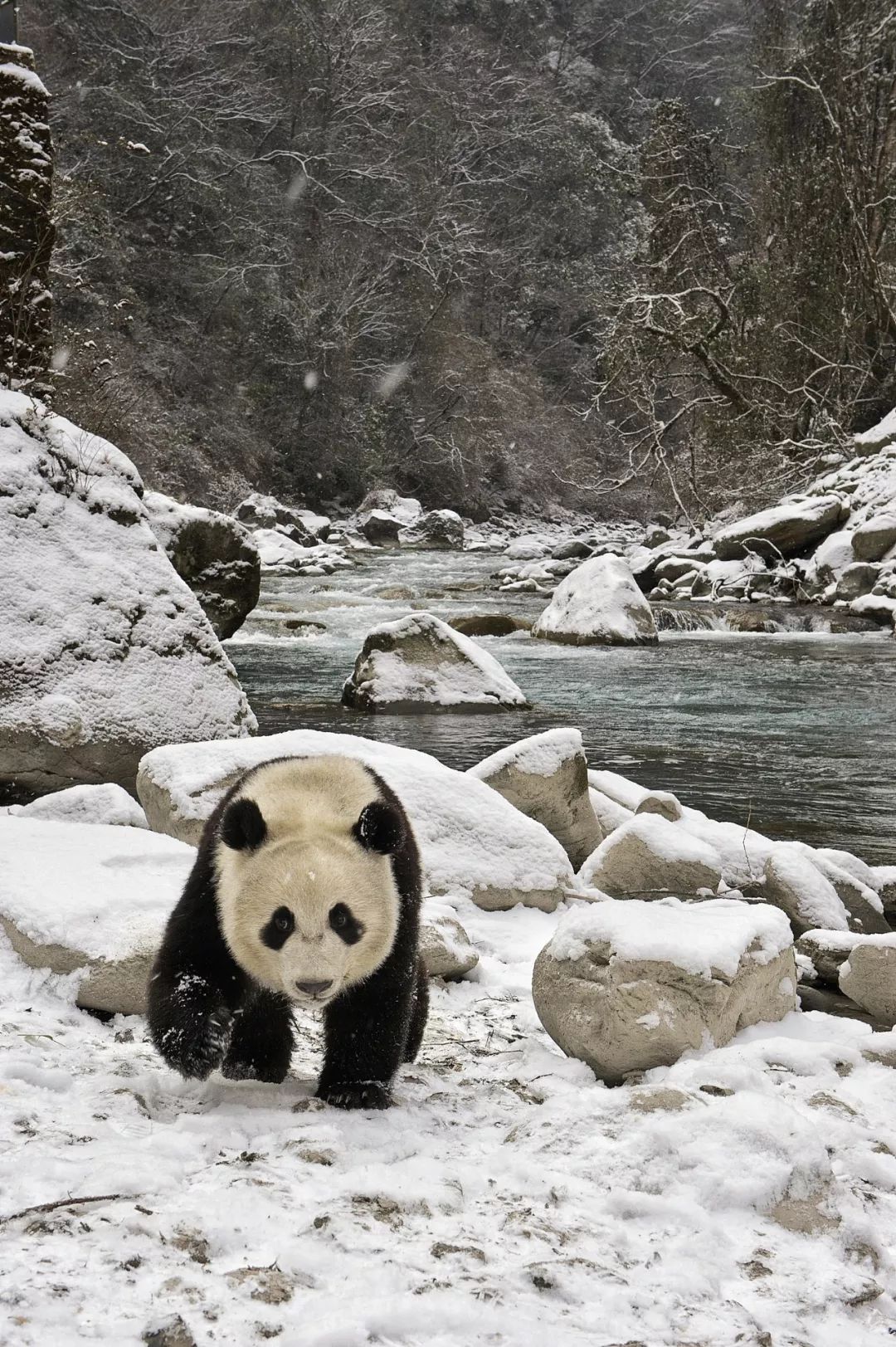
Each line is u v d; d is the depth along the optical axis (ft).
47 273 41.11
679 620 75.66
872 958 17.31
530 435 195.00
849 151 121.80
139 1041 14.66
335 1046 12.74
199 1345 7.76
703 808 32.53
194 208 168.25
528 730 42.86
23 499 29.19
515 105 234.17
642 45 278.67
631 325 120.47
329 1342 7.88
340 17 195.83
